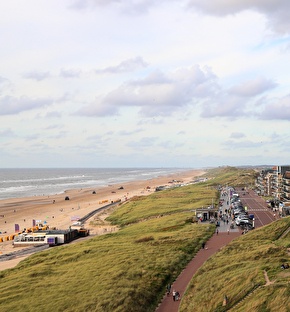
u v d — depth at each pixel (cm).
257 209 19238
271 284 6669
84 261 11188
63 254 12419
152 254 10956
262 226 13762
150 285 8594
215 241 12338
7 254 14900
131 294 7950
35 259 12444
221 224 15250
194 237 12650
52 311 7625
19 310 7862
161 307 7619
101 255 11600
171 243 12156
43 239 16600
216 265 9175
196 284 8394
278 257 8581
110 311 7281
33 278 10019
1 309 8012
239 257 9269
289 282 6506
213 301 7094
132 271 9412
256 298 6359
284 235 11131
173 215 18400
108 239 14425
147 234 14438
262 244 10381
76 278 9500
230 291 7125
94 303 7675
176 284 8744
